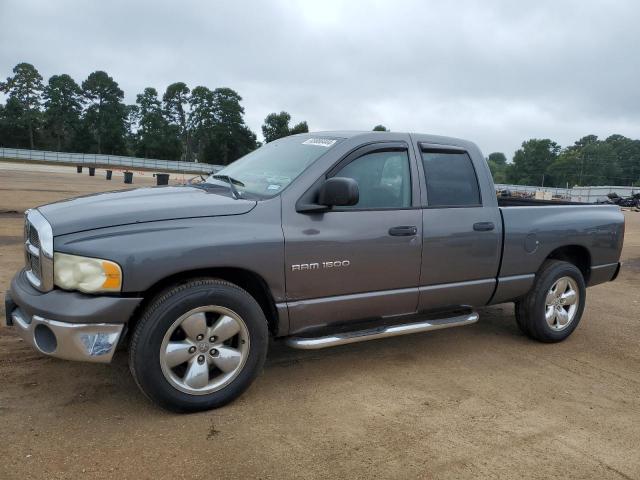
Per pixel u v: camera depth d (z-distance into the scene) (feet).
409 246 13.83
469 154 15.62
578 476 9.85
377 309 13.78
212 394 11.46
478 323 19.52
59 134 342.03
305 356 15.23
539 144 425.69
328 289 12.82
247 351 11.80
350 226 12.93
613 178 394.73
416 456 10.21
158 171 239.30
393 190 13.93
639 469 10.21
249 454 9.96
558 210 17.37
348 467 9.73
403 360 15.28
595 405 12.92
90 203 11.84
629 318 21.26
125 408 11.50
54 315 10.31
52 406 11.44
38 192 65.36
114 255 10.33
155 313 10.72
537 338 17.26
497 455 10.40
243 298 11.59
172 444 10.16
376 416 11.73
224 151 342.44
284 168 13.48
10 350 14.28
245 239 11.52
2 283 20.61
